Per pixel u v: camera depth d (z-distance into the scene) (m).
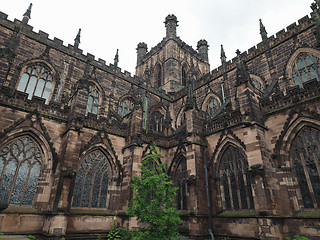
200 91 54.84
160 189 24.28
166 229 23.19
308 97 27.42
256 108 30.53
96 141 32.91
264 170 26.05
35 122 29.09
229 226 28.91
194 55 82.50
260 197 25.14
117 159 34.41
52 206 25.62
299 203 25.45
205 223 30.47
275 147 28.50
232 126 32.34
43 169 28.45
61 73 43.28
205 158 34.44
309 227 23.36
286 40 40.72
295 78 38.31
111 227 30.44
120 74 52.78
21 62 39.09
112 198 32.66
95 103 46.69
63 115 32.19
